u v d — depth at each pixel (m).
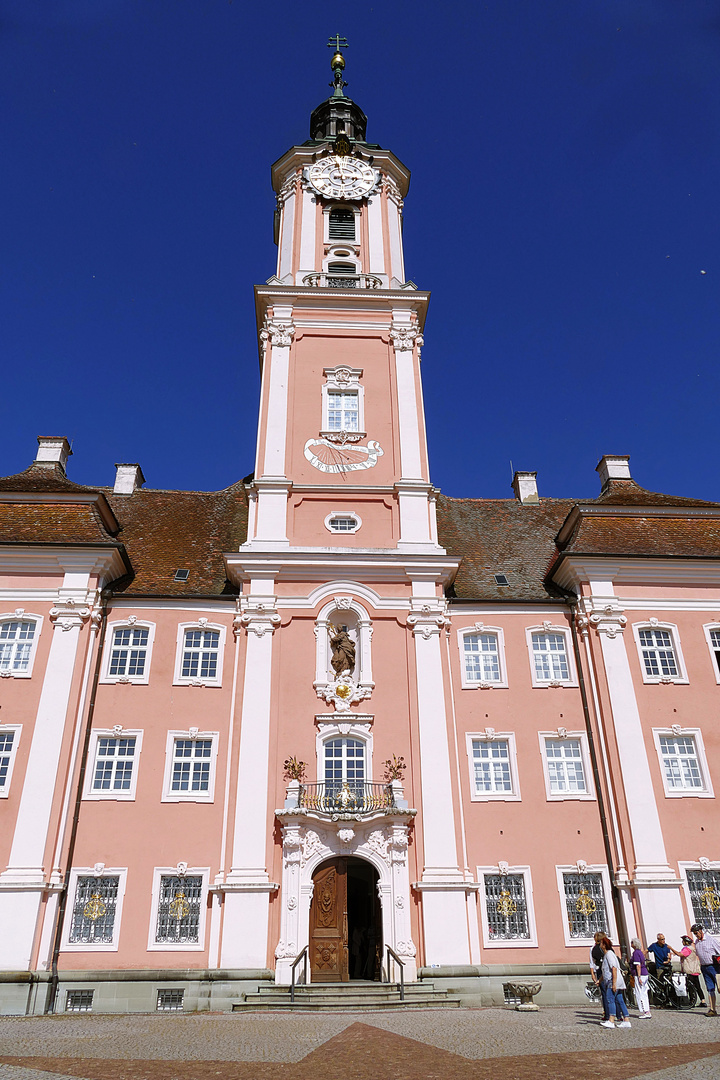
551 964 23.89
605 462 37.34
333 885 24.33
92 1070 13.58
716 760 26.70
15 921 22.81
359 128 45.72
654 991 21.69
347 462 31.73
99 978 22.81
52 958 22.86
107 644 27.38
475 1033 16.73
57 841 24.09
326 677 27.31
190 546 32.16
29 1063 14.26
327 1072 13.21
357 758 26.23
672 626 28.64
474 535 35.12
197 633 28.00
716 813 25.88
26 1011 21.84
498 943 24.16
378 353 34.34
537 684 27.84
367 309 35.19
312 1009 20.95
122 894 23.89
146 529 33.47
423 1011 20.59
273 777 25.55
